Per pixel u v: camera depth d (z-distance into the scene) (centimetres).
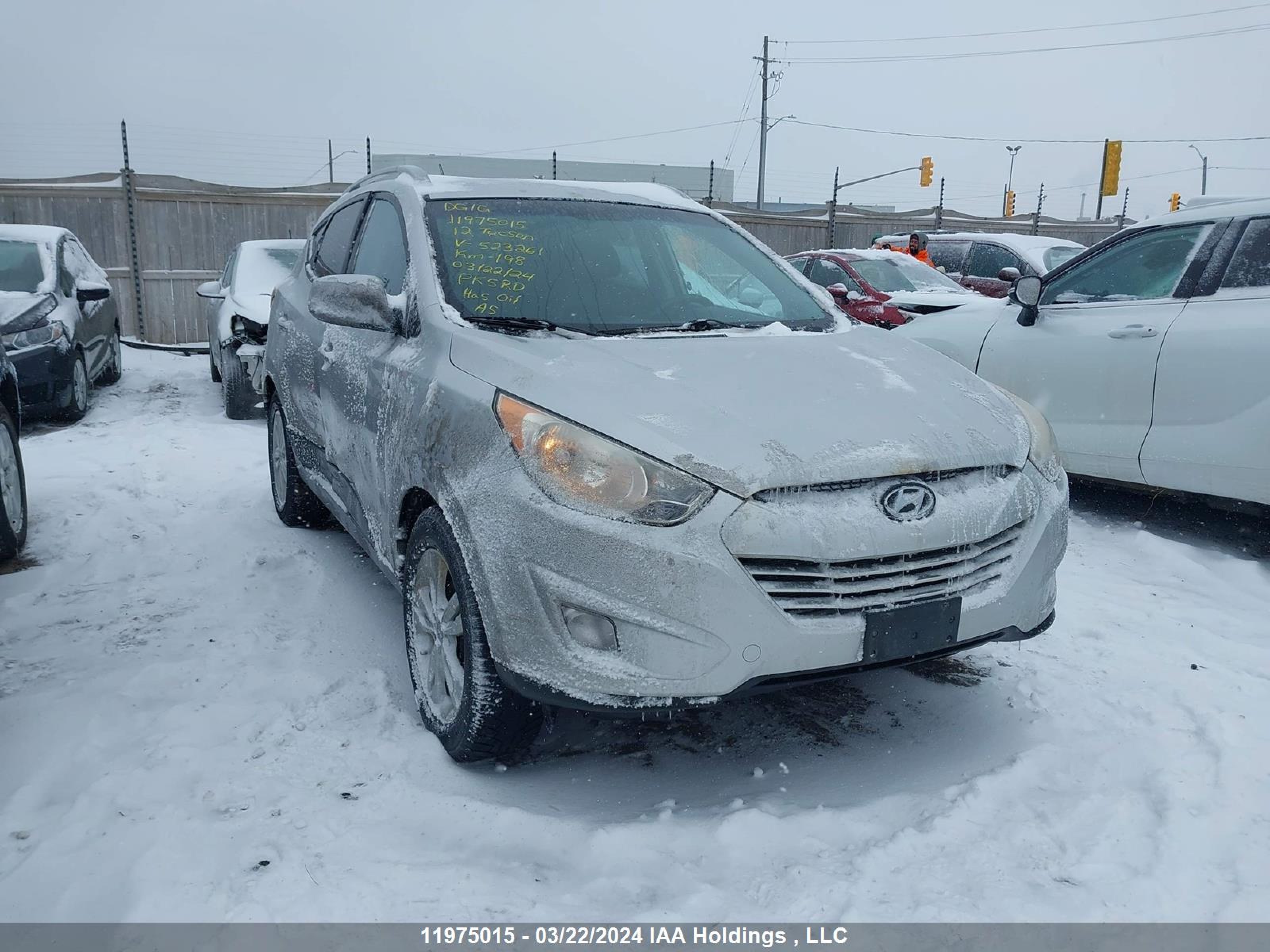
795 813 267
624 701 247
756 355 310
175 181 1530
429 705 304
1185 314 491
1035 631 291
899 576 261
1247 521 554
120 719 313
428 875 238
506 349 294
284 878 235
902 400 289
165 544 495
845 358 317
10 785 279
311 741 303
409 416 308
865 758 301
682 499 247
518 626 256
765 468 251
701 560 244
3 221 1461
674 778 291
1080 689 341
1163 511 578
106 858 242
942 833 255
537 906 230
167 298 1552
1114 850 249
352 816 263
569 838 258
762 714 332
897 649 259
